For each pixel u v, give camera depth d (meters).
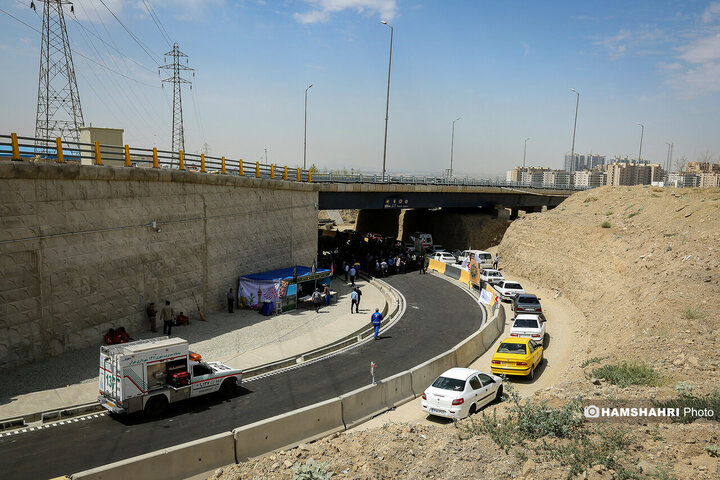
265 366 20.03
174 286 26.09
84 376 17.86
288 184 36.88
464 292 38.94
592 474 8.87
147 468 9.80
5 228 17.91
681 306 18.45
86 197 20.88
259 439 11.72
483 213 69.19
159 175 24.47
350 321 28.36
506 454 10.27
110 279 22.12
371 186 48.28
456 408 14.34
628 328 19.05
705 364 13.77
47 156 20.23
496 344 24.92
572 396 12.81
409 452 10.88
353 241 61.38
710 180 144.12
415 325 28.50
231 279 30.89
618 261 31.47
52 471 11.38
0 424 13.86
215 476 10.33
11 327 18.25
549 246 42.94
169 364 15.32
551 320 29.91
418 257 51.78
